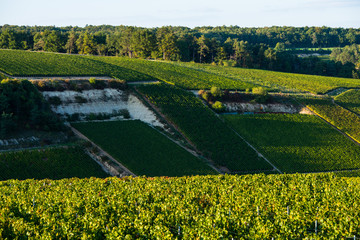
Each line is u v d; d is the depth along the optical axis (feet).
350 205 121.29
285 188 137.39
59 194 124.88
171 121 270.87
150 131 251.80
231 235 96.63
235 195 128.67
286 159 257.75
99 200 120.06
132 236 98.58
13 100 213.25
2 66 289.94
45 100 235.81
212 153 245.24
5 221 100.89
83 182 148.87
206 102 317.22
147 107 278.87
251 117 302.86
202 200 123.54
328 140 292.81
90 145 213.05
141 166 209.97
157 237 94.22
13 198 120.57
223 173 228.02
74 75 301.43
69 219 104.22
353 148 287.07
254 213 108.88
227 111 313.73
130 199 122.42
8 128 199.00
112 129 241.14
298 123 309.83
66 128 223.51
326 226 100.12
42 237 91.81
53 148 195.62
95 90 271.49
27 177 174.29
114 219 107.14
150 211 111.24
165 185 141.28
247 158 248.73
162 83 324.19
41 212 109.50
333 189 138.41
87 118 248.32
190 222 105.60
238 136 273.75
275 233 96.48
